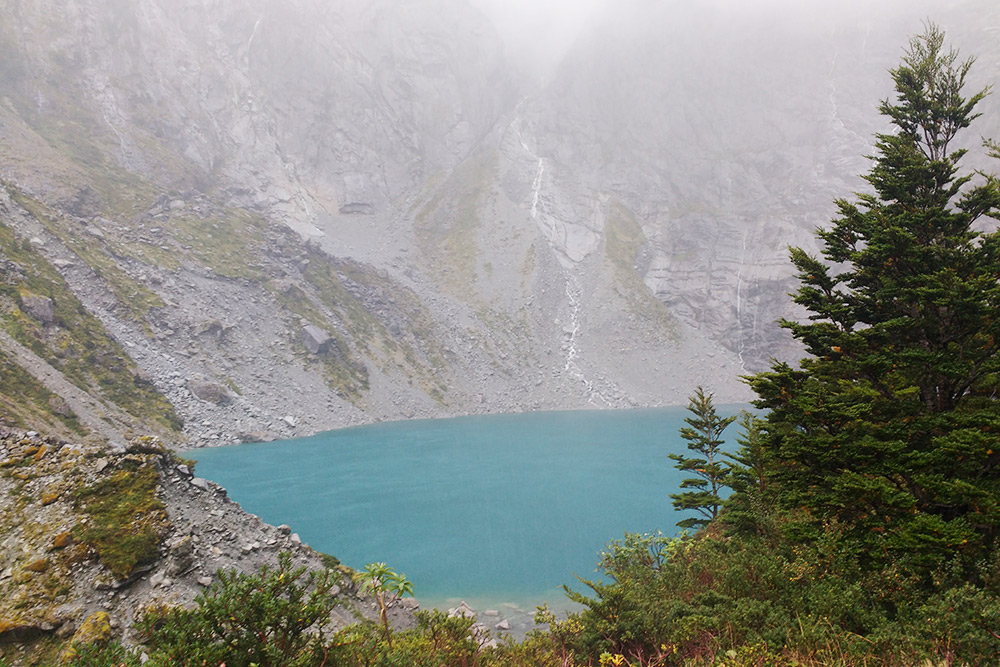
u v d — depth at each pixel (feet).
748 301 485.97
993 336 45.73
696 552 52.60
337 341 326.44
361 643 33.60
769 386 52.44
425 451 209.56
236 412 232.73
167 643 28.02
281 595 30.42
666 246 531.50
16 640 38.65
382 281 412.98
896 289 49.80
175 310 264.72
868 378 50.24
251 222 390.01
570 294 473.26
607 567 63.00
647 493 148.66
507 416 329.31
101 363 198.39
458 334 401.90
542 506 135.33
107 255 269.03
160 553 48.24
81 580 43.55
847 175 508.53
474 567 95.61
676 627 36.55
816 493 46.21
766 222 515.50
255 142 495.00
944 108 53.42
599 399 381.40
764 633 32.76
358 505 135.44
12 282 194.59
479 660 38.65
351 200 521.65
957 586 35.32
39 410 138.00
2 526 46.42
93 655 30.55
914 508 41.22
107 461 54.34
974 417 41.14
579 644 39.75
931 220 50.75
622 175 586.45
